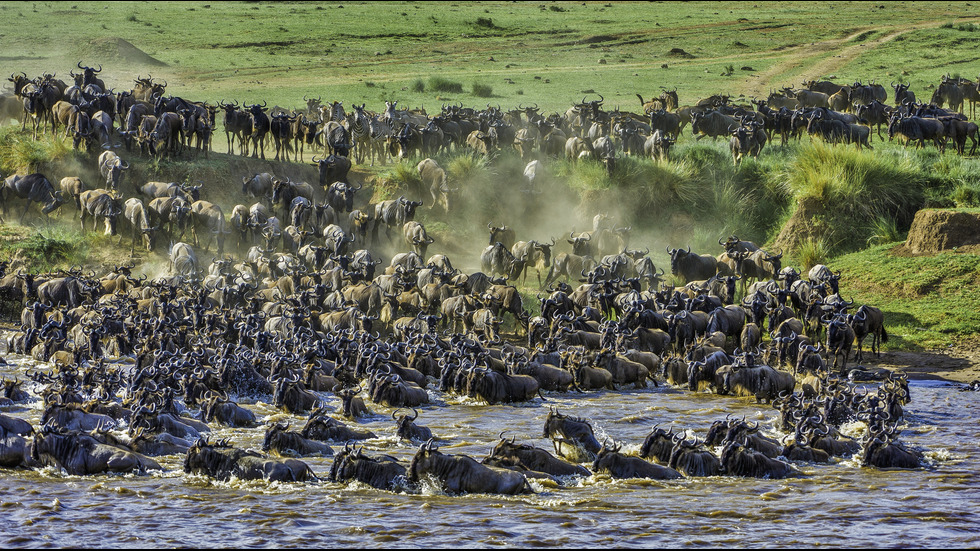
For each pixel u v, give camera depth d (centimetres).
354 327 11900
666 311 12006
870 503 6278
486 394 9438
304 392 8938
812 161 16662
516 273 14625
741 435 7175
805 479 6875
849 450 7588
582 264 14425
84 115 16012
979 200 15625
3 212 15512
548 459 6862
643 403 9538
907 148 18925
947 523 5878
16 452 6919
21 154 16100
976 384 10112
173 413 8000
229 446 6956
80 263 14512
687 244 16488
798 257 15275
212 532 5634
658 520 5916
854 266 14225
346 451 6681
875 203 15888
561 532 5681
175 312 11794
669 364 10569
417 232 15125
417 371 10144
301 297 12438
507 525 5803
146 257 14925
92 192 15112
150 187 15488
